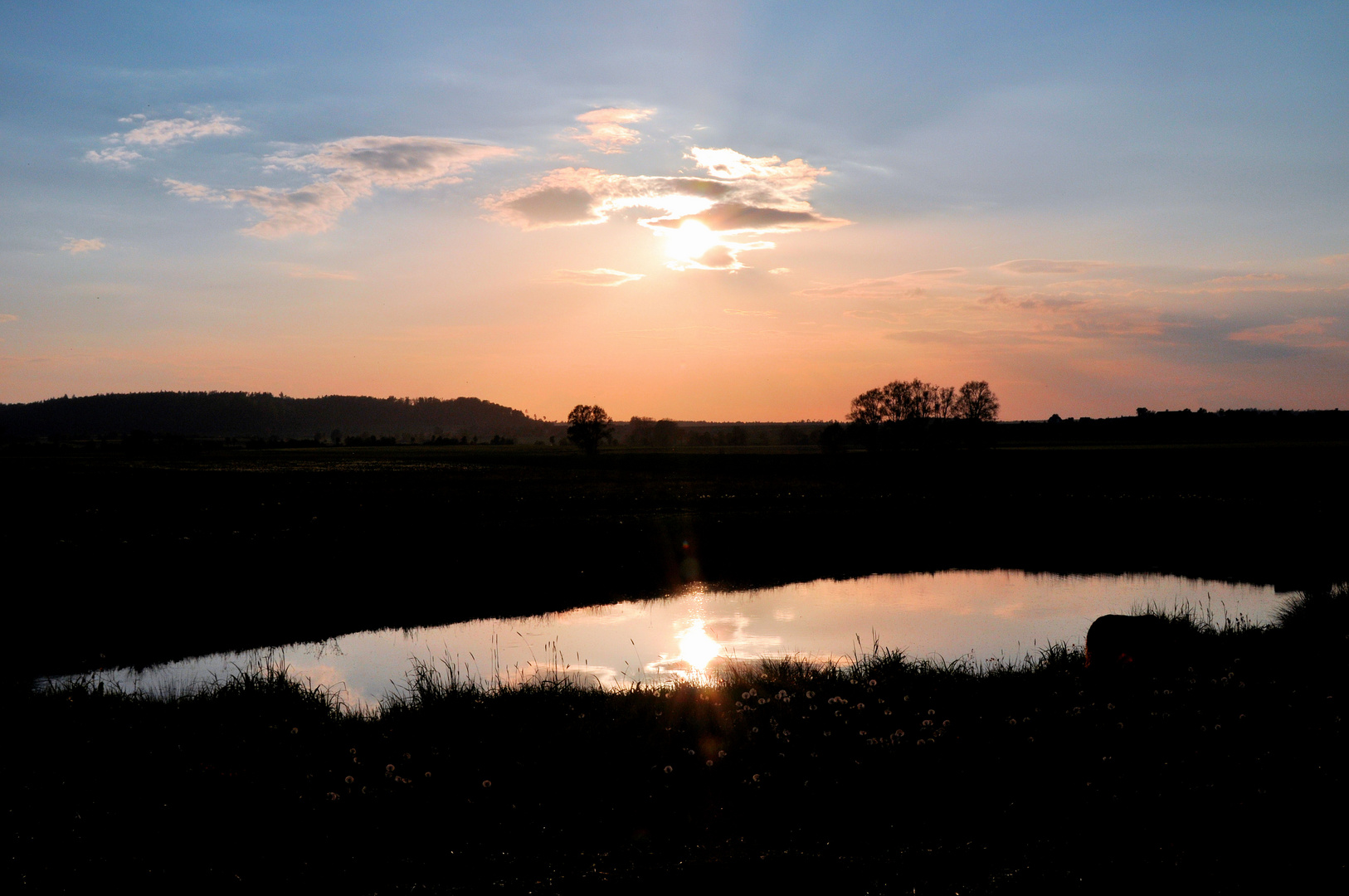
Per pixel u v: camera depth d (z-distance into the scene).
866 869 5.80
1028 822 7.00
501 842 7.21
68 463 87.12
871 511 38.28
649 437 182.62
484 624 19.00
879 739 9.67
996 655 15.86
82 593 20.03
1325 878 5.16
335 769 9.26
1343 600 15.44
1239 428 116.81
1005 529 33.12
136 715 10.92
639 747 9.73
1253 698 10.19
